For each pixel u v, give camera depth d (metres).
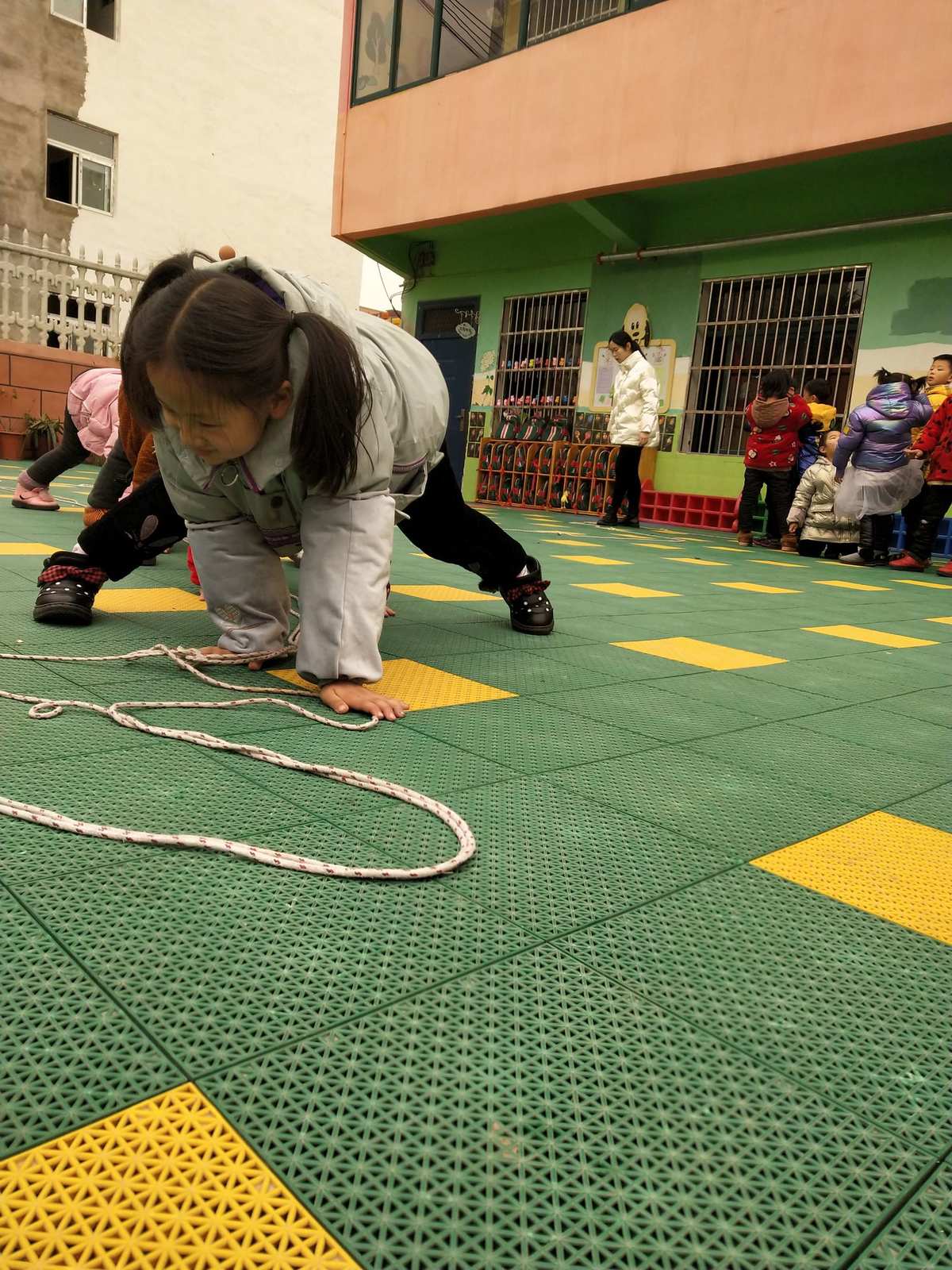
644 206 10.70
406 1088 0.81
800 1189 0.74
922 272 8.89
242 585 2.17
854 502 7.14
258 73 16.78
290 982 0.95
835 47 7.97
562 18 9.87
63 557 2.45
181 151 16.03
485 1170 0.73
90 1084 0.78
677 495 10.52
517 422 12.11
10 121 13.94
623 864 1.32
